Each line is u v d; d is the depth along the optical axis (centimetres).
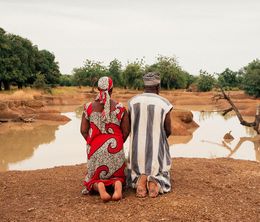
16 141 2059
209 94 6844
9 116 3350
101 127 541
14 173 724
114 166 540
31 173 721
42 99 5775
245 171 698
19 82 6394
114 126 546
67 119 3294
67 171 730
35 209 508
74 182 640
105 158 536
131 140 559
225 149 1780
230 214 480
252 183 616
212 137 2200
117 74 9106
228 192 561
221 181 618
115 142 541
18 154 1658
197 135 2289
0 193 589
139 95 567
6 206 528
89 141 546
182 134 2261
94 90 8375
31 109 3981
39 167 1377
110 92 557
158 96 565
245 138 2153
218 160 822
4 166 1405
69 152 1689
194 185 589
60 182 643
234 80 9131
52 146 1870
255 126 2345
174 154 1630
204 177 640
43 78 6756
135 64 8325
